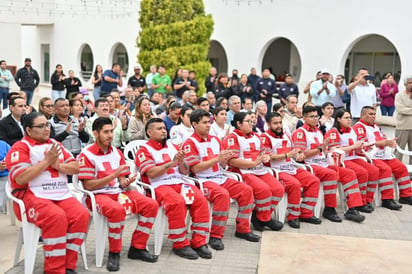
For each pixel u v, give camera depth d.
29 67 15.55
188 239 5.55
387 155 7.52
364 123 7.46
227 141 6.02
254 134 6.21
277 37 15.26
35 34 25.14
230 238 5.82
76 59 22.30
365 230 6.23
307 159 6.79
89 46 21.92
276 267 4.87
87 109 8.08
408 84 8.70
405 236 6.03
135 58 19.19
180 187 5.38
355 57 15.88
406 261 5.09
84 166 4.93
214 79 13.69
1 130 5.97
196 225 5.25
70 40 22.62
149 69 15.41
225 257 5.24
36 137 4.66
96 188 4.95
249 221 5.98
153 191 5.21
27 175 4.43
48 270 4.42
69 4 22.27
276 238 5.68
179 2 15.29
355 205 6.63
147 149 5.38
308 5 14.45
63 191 4.72
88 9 21.27
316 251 5.31
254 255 5.31
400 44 12.68
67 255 4.56
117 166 5.12
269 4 15.32
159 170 5.23
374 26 13.14
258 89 13.07
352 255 5.22
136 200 4.99
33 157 4.60
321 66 14.31
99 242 4.86
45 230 4.39
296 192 6.21
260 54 15.70
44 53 24.86
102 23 20.67
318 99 10.98
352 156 7.23
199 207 5.24
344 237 5.78
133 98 10.34
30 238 4.48
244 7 15.97
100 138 5.00
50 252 4.40
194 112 5.74
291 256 5.16
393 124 11.48
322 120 8.18
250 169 6.10
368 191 7.18
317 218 6.45
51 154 4.44
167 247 5.48
